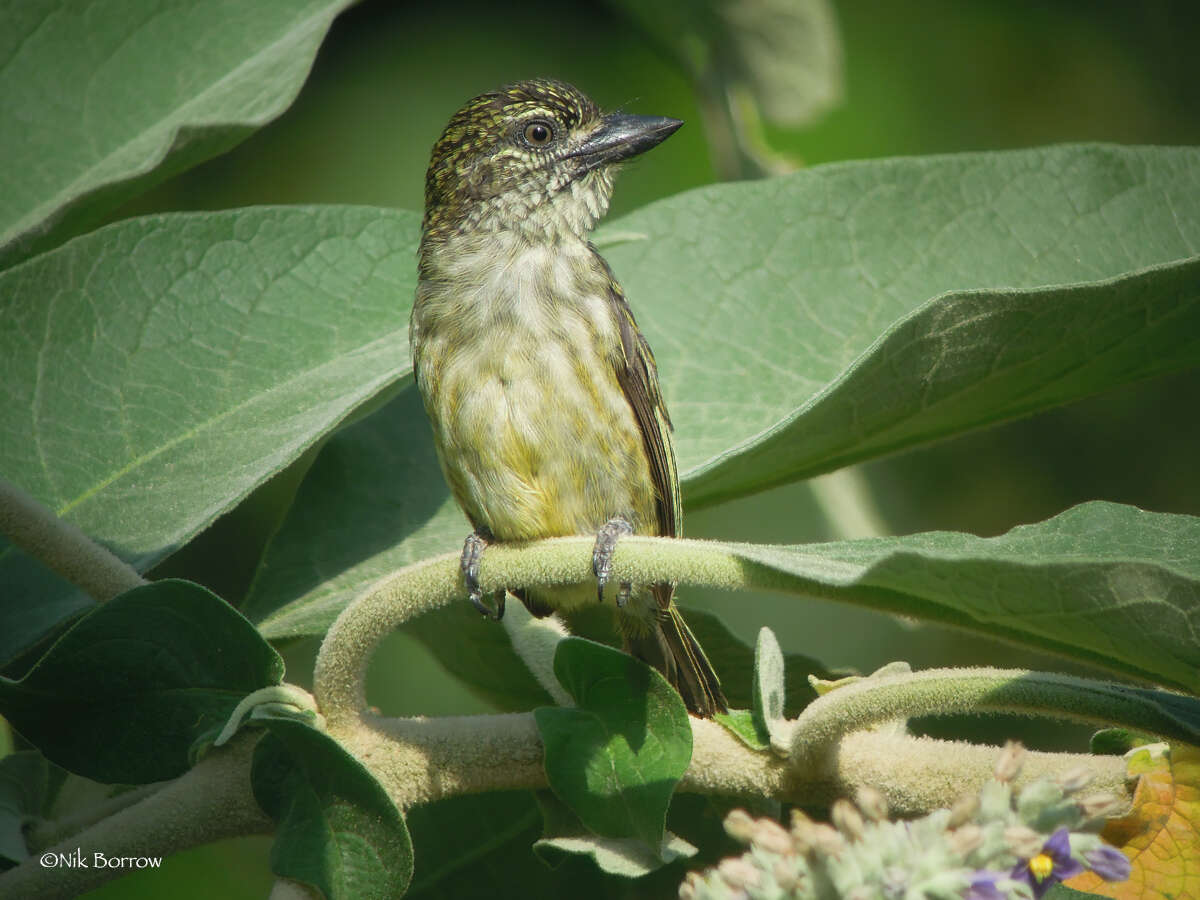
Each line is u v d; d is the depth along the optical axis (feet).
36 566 20.52
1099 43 36.52
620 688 16.84
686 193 24.66
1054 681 15.29
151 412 21.25
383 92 43.24
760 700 17.44
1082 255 23.67
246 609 22.12
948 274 23.80
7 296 21.39
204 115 23.44
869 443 19.97
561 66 43.21
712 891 12.64
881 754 17.25
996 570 14.16
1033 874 12.48
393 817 15.74
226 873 32.65
